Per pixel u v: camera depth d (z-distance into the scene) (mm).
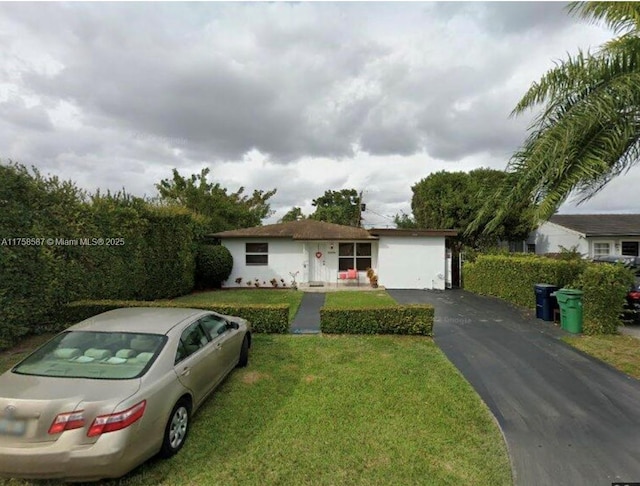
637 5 4328
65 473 2549
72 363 3180
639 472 3070
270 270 16578
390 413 4055
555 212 4867
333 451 3309
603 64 4281
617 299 7480
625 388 4879
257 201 31609
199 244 15578
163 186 23469
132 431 2701
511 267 12016
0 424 2594
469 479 2938
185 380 3482
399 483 2877
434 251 15984
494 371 5523
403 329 7336
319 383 4875
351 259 16797
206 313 4719
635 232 18484
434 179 22781
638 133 4461
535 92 4723
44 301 7023
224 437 3529
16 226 6352
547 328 8234
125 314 4203
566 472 3059
